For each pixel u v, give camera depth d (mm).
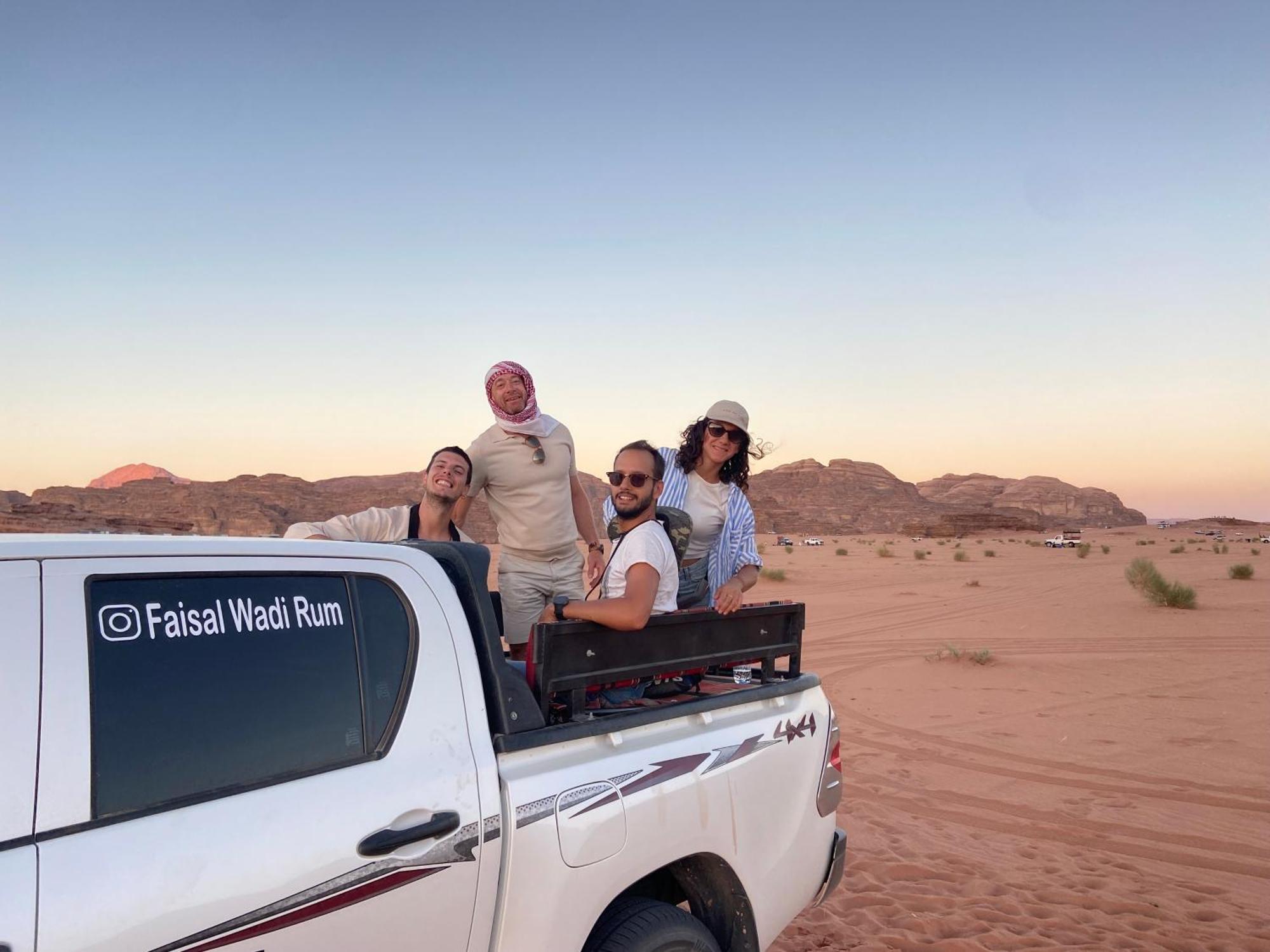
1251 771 8695
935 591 36375
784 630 3986
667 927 3021
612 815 2865
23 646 1947
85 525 143875
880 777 8633
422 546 2982
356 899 2252
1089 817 7398
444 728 2605
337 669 2445
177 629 2191
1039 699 12359
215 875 2029
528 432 4844
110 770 1994
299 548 2516
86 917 1836
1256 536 187750
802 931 5254
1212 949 5070
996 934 5219
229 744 2189
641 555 3537
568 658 2961
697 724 3355
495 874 2568
